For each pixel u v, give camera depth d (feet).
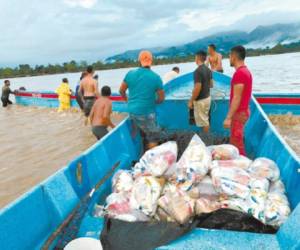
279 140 12.54
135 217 9.11
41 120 41.50
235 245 7.80
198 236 8.23
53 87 137.90
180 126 20.83
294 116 28.66
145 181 9.91
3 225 7.32
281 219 8.57
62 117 42.80
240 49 14.43
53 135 32.27
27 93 55.06
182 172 10.36
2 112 51.03
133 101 16.96
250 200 9.12
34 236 8.18
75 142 28.84
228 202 9.21
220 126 20.29
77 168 10.86
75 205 9.88
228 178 9.78
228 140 17.06
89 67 32.68
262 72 99.60
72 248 7.97
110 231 8.59
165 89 24.41
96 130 23.17
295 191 9.43
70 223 8.92
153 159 10.57
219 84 25.54
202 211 8.99
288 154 10.96
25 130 35.78
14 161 24.34
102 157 12.87
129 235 8.37
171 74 30.86
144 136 17.42
